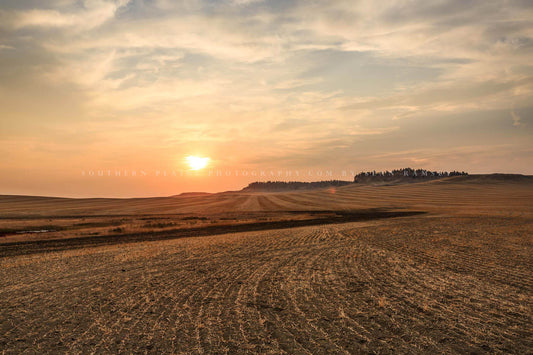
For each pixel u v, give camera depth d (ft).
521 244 60.70
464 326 23.56
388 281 36.32
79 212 247.91
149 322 25.89
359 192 487.20
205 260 52.19
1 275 44.65
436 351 19.85
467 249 55.98
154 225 125.90
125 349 21.17
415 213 187.93
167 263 50.42
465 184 541.75
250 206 289.94
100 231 105.70
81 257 57.88
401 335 22.24
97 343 22.25
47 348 21.67
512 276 37.60
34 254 63.72
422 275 38.70
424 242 65.72
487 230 85.56
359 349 20.30
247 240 75.61
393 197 382.63
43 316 27.99
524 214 154.51
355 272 41.01
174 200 406.21
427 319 25.03
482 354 19.39
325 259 50.47
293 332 23.16
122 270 46.06
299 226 116.26
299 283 36.40
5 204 358.23
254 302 30.12
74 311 29.07
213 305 29.63
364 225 111.55
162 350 20.86
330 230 95.61
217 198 423.64
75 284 38.73
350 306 28.32
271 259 51.67
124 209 280.31
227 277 40.40
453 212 185.37
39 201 405.18
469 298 29.91
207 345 21.40
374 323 24.44
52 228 122.11
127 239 86.38
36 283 39.70
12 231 112.37
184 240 80.84
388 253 54.19
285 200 362.12
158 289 35.65
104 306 30.22
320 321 25.07
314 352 20.03
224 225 125.49
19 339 23.29
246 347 20.93
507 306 27.68
